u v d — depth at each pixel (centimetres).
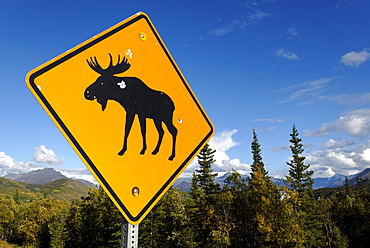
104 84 175
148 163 181
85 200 4681
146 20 206
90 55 175
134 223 167
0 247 5875
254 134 5162
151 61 200
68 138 158
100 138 167
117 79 181
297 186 3900
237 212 3497
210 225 3556
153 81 197
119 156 171
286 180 2819
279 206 2664
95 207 4434
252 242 3372
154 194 179
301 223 2762
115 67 182
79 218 4556
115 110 175
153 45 204
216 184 4088
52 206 7119
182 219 3253
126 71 186
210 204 3766
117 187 166
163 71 204
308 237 3209
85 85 169
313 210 3938
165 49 209
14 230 7119
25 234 6262
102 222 4038
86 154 161
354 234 3934
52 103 158
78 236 4478
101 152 165
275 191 2805
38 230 6041
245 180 4109
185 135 202
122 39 190
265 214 2786
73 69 168
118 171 169
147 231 3291
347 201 4791
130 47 192
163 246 3234
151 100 192
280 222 2602
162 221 3309
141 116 185
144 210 173
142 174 177
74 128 160
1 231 7000
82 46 174
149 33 204
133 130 180
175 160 193
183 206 3331
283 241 2575
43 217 6222
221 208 3628
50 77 160
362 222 3941
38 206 6912
